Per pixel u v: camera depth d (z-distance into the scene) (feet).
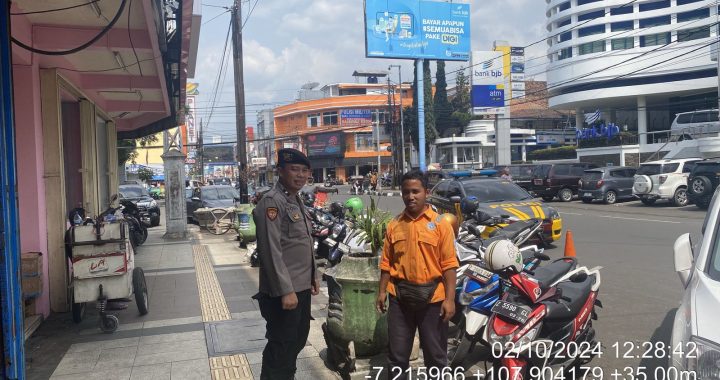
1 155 11.30
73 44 22.61
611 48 150.51
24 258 20.20
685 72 140.67
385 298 12.96
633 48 146.51
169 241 47.26
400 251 12.48
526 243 25.68
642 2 147.23
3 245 11.27
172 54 27.27
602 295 23.45
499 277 13.74
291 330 12.63
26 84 21.35
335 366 15.71
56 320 21.50
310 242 13.21
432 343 12.36
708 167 56.44
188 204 69.56
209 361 16.53
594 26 153.79
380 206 82.12
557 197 81.30
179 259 36.65
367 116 200.64
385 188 159.74
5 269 11.28
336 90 218.38
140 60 27.04
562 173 80.33
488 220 20.92
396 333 12.66
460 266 16.78
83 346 18.22
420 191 12.35
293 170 12.75
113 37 23.18
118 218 21.68
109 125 39.96
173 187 49.03
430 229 12.27
